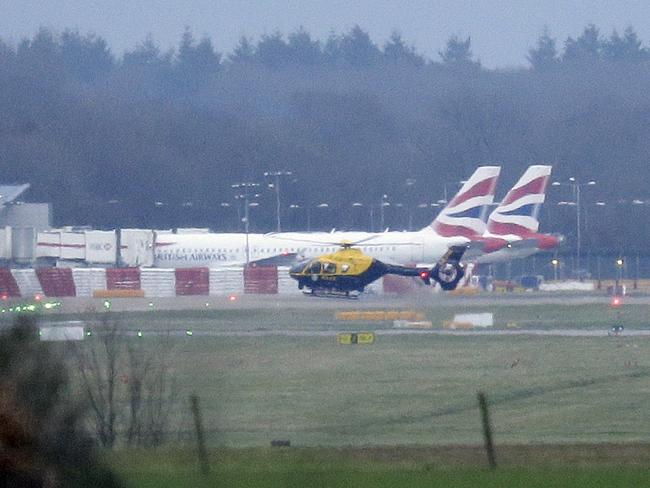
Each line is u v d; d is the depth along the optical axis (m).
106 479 34.09
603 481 48.97
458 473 51.09
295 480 49.00
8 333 38.84
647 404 78.81
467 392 85.69
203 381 76.31
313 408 77.19
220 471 50.56
